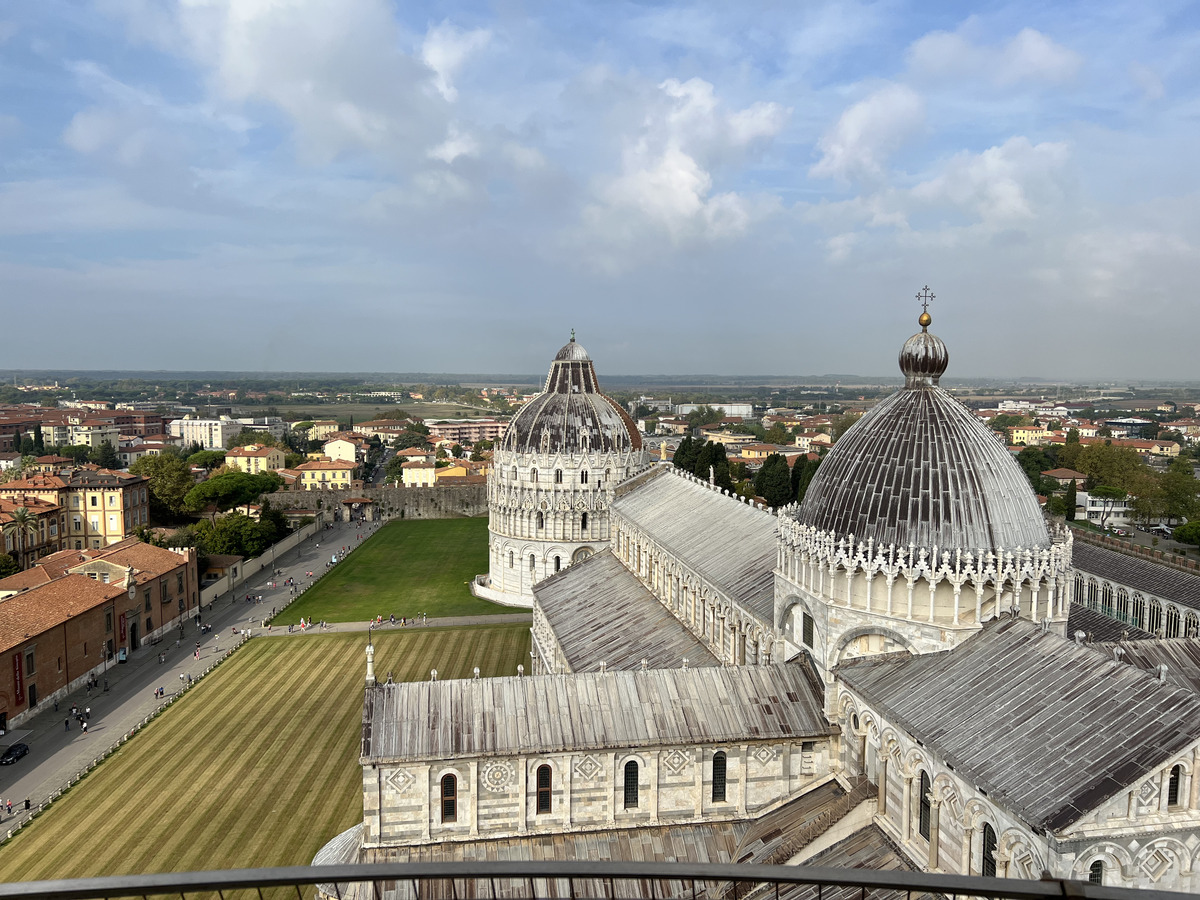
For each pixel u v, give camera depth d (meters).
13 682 94.94
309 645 124.25
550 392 167.50
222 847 67.94
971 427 51.34
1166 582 94.44
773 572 68.75
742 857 49.50
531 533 159.38
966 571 47.38
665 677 56.16
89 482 194.88
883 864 44.31
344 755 85.38
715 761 53.31
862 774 50.19
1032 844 35.03
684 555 84.62
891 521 50.31
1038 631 45.12
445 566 184.12
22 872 64.31
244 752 86.19
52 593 108.44
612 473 160.50
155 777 80.50
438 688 53.69
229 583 159.62
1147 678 38.19
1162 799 34.12
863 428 54.56
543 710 53.03
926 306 54.09
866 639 51.59
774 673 56.72
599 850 50.56
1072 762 36.03
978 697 42.97
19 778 82.06
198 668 114.75
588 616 95.88
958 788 40.12
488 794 50.69
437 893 48.09
